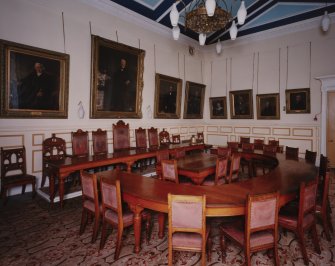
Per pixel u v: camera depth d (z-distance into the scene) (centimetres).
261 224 194
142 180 272
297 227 225
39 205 370
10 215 332
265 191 231
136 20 620
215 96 877
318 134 653
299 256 237
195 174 334
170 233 194
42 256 234
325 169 292
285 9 672
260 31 743
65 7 480
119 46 569
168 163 328
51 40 462
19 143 424
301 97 677
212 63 879
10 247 250
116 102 581
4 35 403
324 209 263
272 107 735
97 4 531
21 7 420
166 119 741
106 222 244
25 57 425
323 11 625
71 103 502
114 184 224
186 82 802
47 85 457
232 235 212
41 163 452
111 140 581
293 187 243
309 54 665
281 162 379
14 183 371
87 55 524
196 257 232
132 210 235
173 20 357
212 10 312
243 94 795
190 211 188
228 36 809
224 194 222
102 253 239
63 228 293
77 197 407
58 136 477
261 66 759
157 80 686
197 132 866
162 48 712
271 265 220
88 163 391
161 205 208
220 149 475
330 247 254
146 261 225
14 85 414
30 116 437
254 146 589
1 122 406
